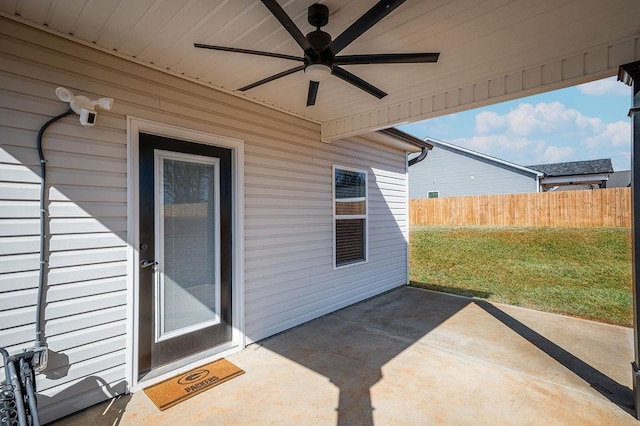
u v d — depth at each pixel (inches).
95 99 97.3
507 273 290.0
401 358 126.1
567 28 86.8
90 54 96.5
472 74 115.8
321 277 180.4
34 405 73.1
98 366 97.3
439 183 653.9
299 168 167.0
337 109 155.4
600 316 178.7
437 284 262.8
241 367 118.9
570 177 565.3
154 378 108.7
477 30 87.3
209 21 83.0
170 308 116.3
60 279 91.0
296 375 112.9
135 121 105.7
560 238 362.0
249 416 90.5
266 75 116.5
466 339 145.2
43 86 88.4
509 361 123.2
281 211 156.6
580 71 101.7
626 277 261.1
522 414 90.9
